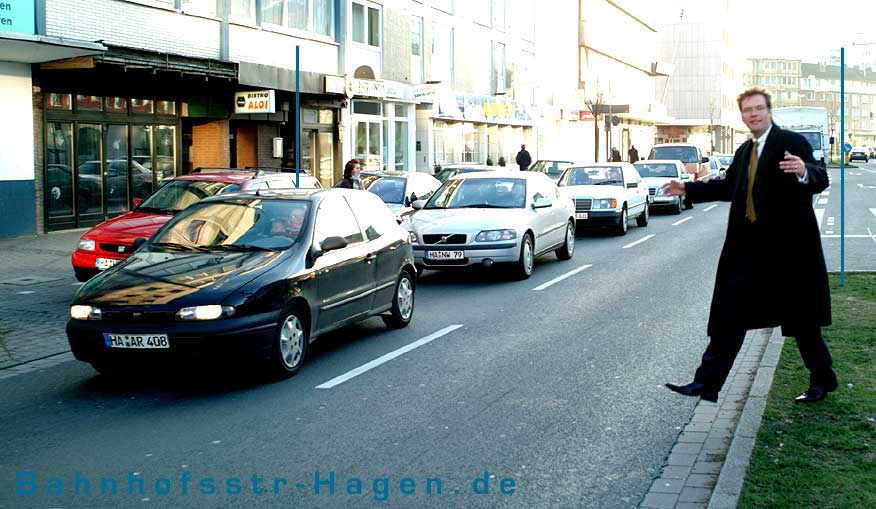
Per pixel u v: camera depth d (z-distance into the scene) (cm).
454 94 3912
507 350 882
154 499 500
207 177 1396
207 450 585
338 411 673
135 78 2100
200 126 2478
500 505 486
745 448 538
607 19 6862
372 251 936
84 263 1225
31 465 562
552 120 5384
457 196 1501
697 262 1566
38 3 1783
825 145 4131
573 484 516
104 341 730
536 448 581
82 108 2027
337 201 926
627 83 7788
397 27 3466
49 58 1806
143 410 689
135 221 1262
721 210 3078
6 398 735
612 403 688
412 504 488
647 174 2922
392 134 3447
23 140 1869
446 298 1234
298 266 801
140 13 2105
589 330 979
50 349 931
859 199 3228
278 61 2677
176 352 720
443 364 824
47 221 1945
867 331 866
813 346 624
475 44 4316
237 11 2481
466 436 608
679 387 574
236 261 793
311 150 2980
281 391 736
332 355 871
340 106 3028
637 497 495
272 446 591
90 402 717
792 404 631
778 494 466
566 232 1644
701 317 1042
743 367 795
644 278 1380
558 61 5662
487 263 1350
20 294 1270
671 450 575
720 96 10644
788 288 596
